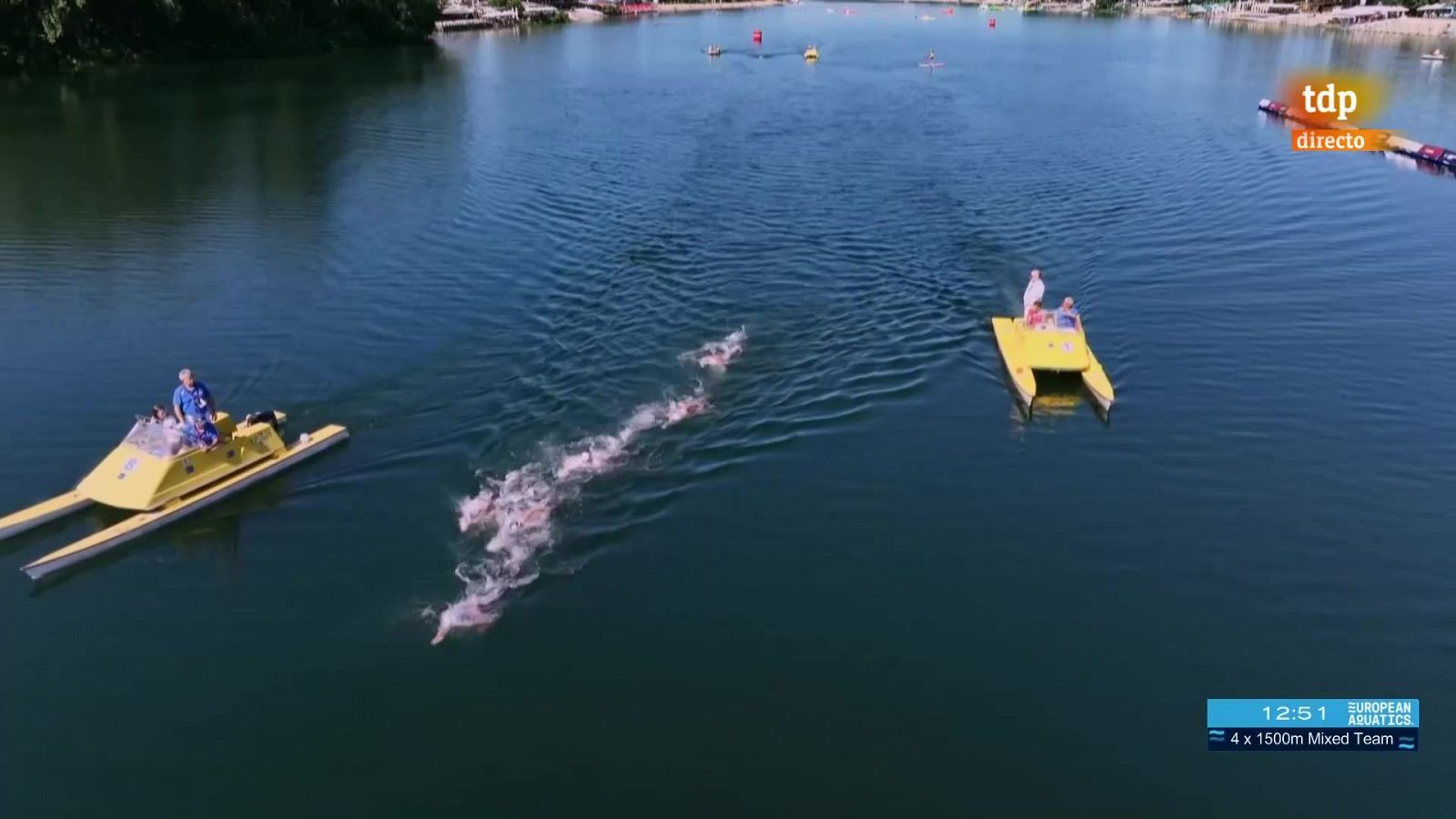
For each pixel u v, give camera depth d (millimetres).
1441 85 83188
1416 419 28578
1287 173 53469
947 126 66438
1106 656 20172
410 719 18562
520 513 23719
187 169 52438
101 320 33656
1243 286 37562
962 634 20641
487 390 29031
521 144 59125
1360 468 26359
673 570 22234
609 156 56281
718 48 108812
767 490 24938
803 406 28594
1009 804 17141
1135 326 34094
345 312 34219
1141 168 54281
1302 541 23547
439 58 98875
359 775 17484
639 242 40906
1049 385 30281
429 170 52594
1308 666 20062
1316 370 31141
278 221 43906
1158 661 20094
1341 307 35656
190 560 22609
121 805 16938
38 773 17516
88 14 80375
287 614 20984
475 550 22719
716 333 32688
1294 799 17312
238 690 19188
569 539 23094
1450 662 20203
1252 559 22969
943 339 32719
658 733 18328
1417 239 42688
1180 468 26312
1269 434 27859
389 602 21266
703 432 27188
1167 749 18234
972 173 53156
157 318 33781
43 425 27469
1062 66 99500
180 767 17641
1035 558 22906
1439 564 22812
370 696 19031
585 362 30625
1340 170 54094
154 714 18672
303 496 24594
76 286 36594
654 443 26625
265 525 23641
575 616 20875
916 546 23188
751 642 20328
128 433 26359
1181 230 43781
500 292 35844
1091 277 38250
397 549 22797
